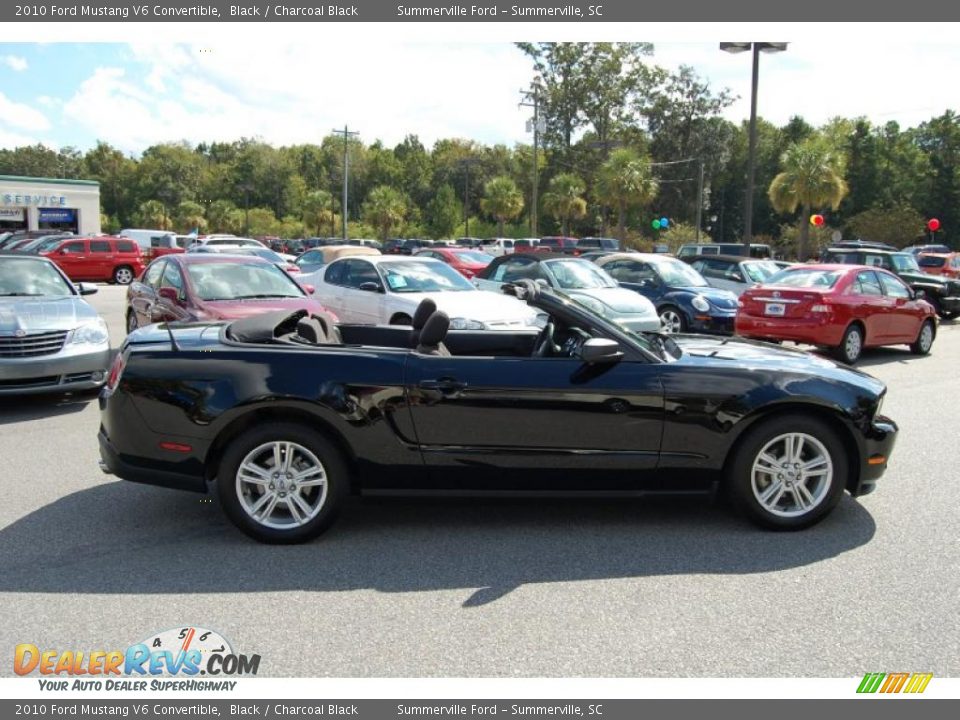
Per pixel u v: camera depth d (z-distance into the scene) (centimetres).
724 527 463
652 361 446
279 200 10825
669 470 444
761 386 441
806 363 472
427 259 1176
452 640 329
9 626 339
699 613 354
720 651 321
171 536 446
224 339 456
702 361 457
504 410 432
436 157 11025
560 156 6450
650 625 342
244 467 429
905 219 5381
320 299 1176
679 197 6631
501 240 4569
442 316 454
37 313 785
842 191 3619
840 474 449
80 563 406
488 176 9450
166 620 345
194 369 432
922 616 352
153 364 436
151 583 382
